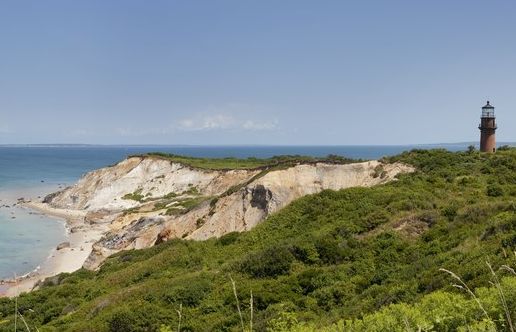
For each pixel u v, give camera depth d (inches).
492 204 1114.1
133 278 1384.1
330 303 855.1
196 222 1999.3
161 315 912.3
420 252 983.0
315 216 1421.0
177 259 1437.0
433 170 1697.8
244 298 914.1
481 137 2054.6
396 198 1342.3
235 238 1507.1
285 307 838.5
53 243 2701.8
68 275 1742.1
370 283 898.7
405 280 831.7
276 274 1039.6
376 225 1205.1
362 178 1958.7
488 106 2034.9
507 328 386.3
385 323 473.4
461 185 1451.8
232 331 778.8
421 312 486.0
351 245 1107.3
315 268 1016.2
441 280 698.2
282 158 3312.0
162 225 2142.0
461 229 1026.7
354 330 517.3
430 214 1168.8
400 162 1899.6
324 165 2043.6
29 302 1317.7
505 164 1590.8
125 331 895.7
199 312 930.7
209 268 1274.6
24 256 2410.2
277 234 1418.6
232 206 1924.2
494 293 443.8
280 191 1902.1
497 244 768.3
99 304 1126.4
